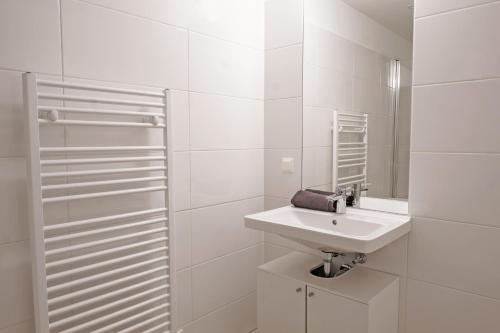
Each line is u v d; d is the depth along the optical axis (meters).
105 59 1.51
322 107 2.02
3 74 1.25
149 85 1.67
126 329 1.54
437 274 1.62
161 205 1.75
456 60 1.51
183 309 1.90
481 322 1.51
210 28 1.95
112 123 1.45
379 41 1.75
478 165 1.48
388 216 1.74
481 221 1.49
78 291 1.39
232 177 2.13
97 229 1.44
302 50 2.10
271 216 1.86
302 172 2.14
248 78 2.20
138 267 1.58
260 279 1.89
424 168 1.63
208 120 1.97
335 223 1.78
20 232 1.32
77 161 1.35
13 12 1.26
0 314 1.28
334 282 1.67
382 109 1.76
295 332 1.75
